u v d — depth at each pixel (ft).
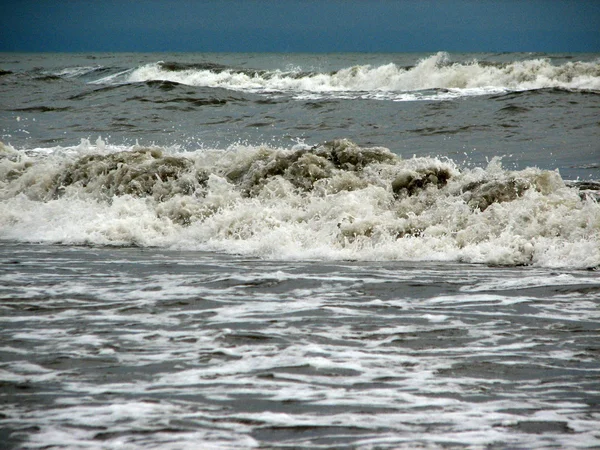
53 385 60.13
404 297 89.25
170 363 65.26
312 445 49.67
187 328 76.23
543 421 53.16
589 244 108.88
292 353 67.82
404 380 61.16
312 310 83.10
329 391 58.75
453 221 123.34
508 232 116.47
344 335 73.67
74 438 50.62
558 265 106.63
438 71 447.42
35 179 170.71
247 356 67.05
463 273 102.22
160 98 375.25
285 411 54.90
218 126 303.48
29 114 348.79
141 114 339.16
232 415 54.29
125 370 63.57
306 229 127.65
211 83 511.81
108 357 66.90
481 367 64.34
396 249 115.65
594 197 135.33
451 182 138.51
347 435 51.06
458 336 73.41
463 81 434.30
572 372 63.00
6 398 57.57
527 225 118.52
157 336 73.36
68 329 76.13
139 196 154.81
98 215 143.74
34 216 149.18
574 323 77.51
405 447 49.32
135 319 79.87
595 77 410.31
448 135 265.95
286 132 283.79
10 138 277.03
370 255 114.83
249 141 265.13
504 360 66.08
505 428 52.11
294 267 107.24
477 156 221.46
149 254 119.96
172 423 52.95
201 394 58.13
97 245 129.70
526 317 80.02
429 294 90.58
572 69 418.92
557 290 91.56
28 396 57.93
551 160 209.15
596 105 317.63
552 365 64.75
